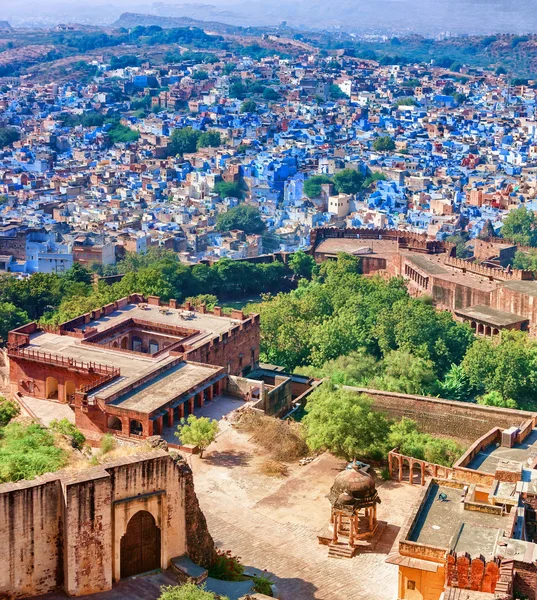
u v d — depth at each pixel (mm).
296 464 114312
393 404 129250
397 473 111375
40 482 70875
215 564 81500
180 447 115938
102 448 108312
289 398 141500
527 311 193500
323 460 115125
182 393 124500
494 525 81500
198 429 114938
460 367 161750
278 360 168500
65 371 132250
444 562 77812
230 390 133500
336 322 174375
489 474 99625
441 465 107938
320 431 113875
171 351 138250
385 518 101188
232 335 148875
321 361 166000
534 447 109188
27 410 130375
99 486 71875
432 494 88375
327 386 128375
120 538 74062
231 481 109188
